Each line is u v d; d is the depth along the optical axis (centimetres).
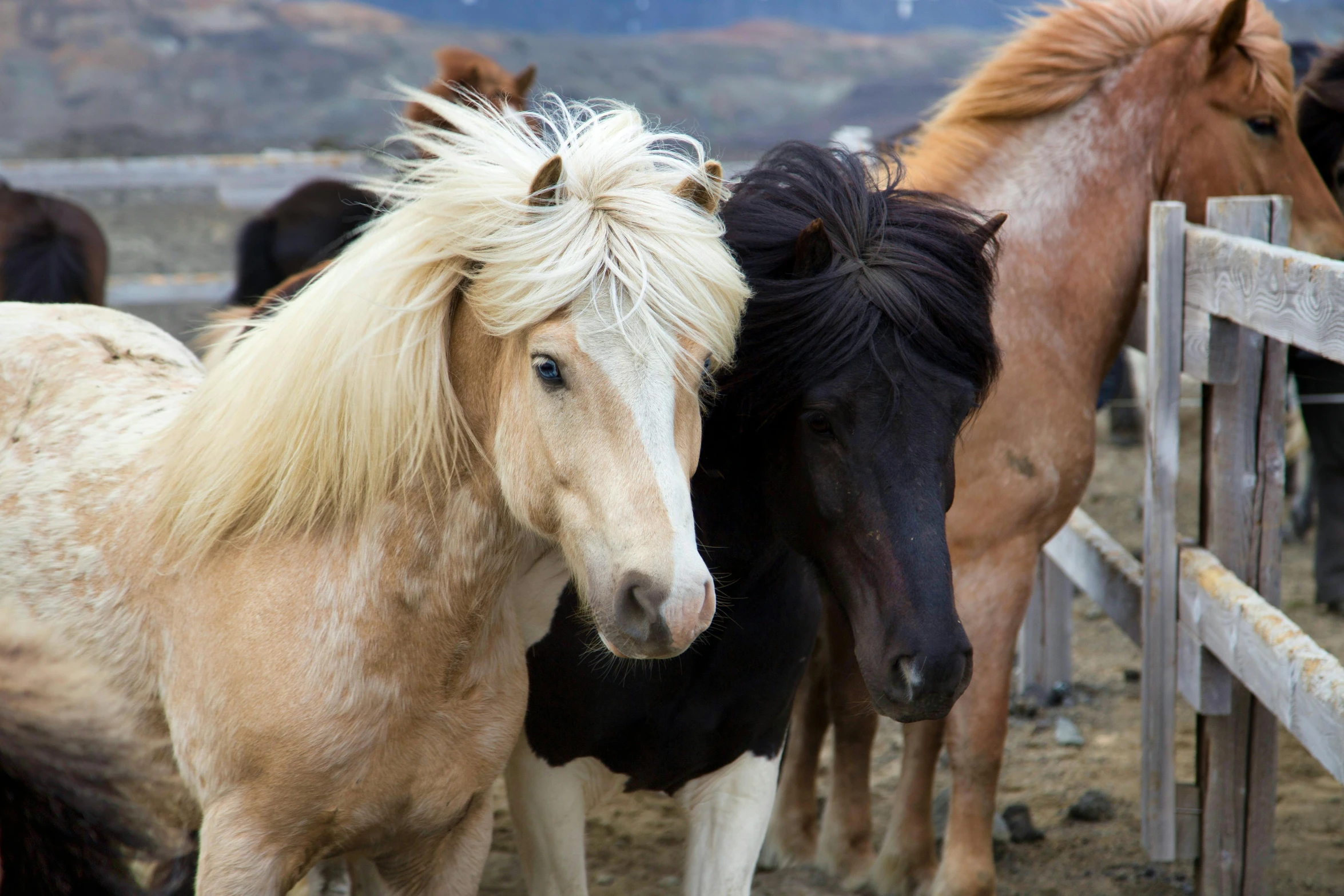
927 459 217
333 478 204
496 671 220
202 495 211
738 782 258
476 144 205
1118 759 436
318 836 210
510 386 194
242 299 589
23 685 166
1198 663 311
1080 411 312
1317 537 571
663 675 241
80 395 260
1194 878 340
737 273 195
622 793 281
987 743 307
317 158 879
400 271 201
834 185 237
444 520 205
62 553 232
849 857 348
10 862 167
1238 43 332
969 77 352
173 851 221
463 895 233
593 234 182
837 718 338
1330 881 347
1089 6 327
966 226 241
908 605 210
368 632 204
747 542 245
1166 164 331
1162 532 324
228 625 206
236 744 204
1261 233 301
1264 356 302
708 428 242
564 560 235
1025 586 309
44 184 830
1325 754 240
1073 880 353
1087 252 317
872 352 217
